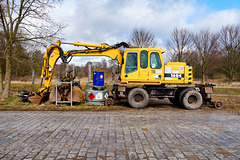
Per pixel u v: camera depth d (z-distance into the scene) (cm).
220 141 375
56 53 880
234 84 2653
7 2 934
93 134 411
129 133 422
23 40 967
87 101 841
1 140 363
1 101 870
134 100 795
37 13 948
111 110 730
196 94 791
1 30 963
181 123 522
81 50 873
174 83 818
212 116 631
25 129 439
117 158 291
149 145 349
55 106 777
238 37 2673
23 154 301
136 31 2019
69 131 430
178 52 1998
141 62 809
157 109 787
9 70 1005
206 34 1942
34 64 1084
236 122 539
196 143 362
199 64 2089
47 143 352
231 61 2817
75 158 290
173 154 310
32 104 806
